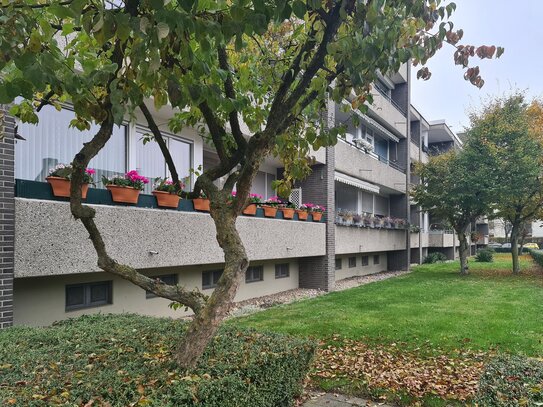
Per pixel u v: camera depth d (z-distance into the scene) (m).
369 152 18.44
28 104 3.79
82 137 7.29
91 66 3.22
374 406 4.51
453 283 15.29
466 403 4.46
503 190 16.33
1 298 4.93
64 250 5.66
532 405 2.97
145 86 3.20
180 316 8.59
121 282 7.46
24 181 5.37
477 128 17.56
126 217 6.57
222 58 3.85
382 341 6.89
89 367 3.06
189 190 9.73
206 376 3.01
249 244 9.60
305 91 4.08
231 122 3.82
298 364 4.08
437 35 3.62
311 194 13.51
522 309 9.70
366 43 3.25
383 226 18.88
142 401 2.48
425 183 20.50
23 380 2.77
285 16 2.89
